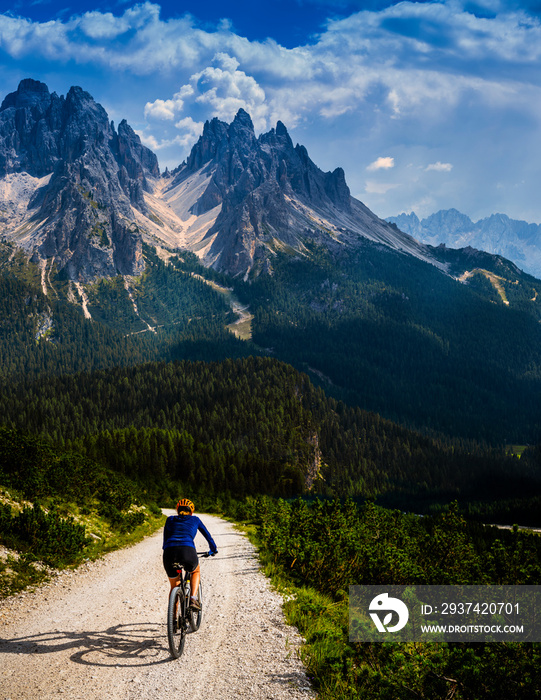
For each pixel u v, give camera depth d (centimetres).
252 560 1941
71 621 971
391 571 1293
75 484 2620
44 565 1434
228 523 4234
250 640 898
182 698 644
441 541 1559
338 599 1283
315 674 752
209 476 13188
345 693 671
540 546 1270
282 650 848
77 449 10344
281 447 19988
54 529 1578
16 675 683
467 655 645
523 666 618
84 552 1734
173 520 892
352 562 1363
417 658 684
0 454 2281
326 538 1495
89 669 723
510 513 16575
